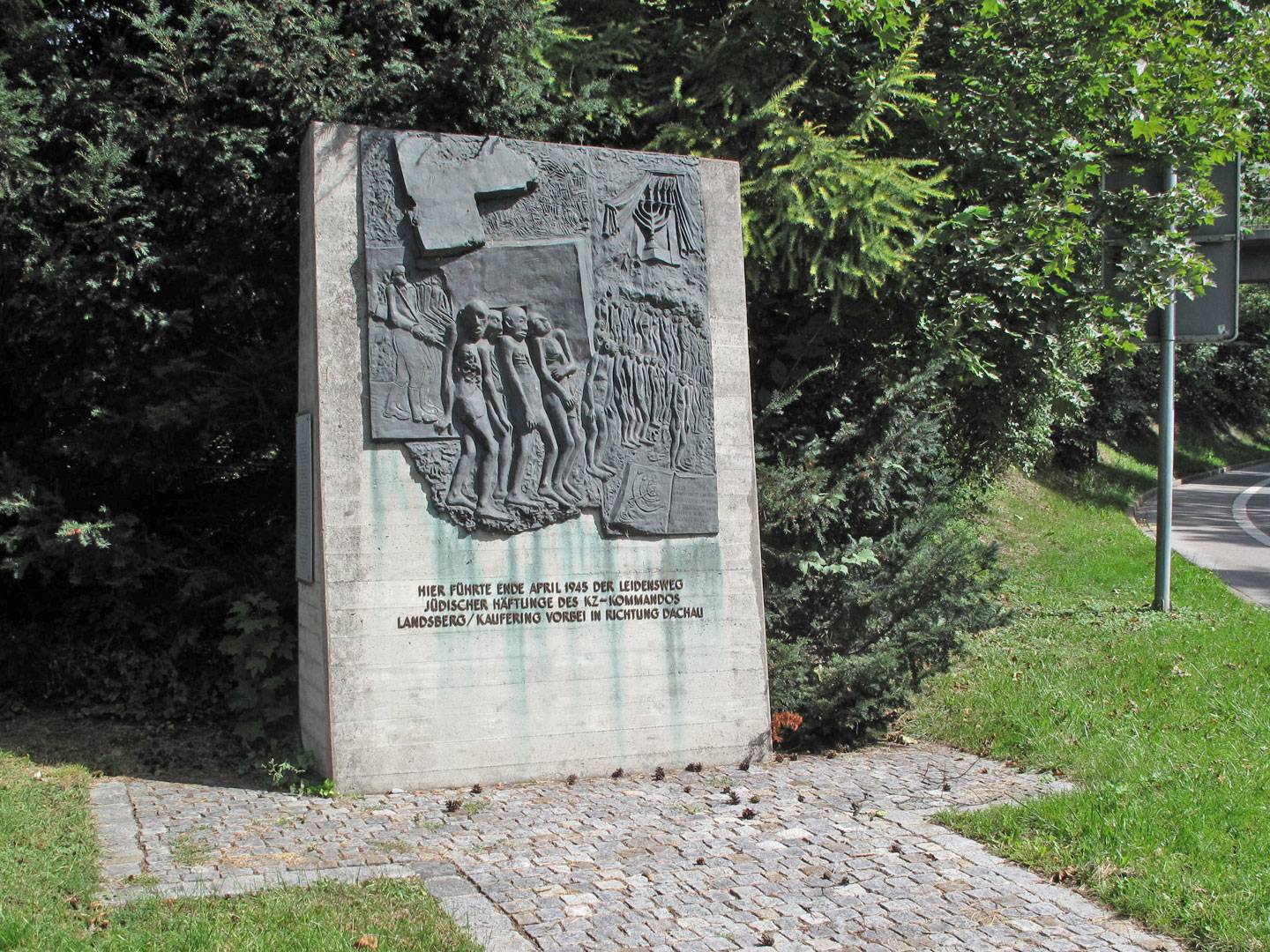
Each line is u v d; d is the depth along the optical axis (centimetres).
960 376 1159
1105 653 1141
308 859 626
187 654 1010
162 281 969
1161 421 1396
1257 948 514
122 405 984
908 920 554
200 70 967
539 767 818
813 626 1001
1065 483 2917
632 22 1115
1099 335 1376
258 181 970
